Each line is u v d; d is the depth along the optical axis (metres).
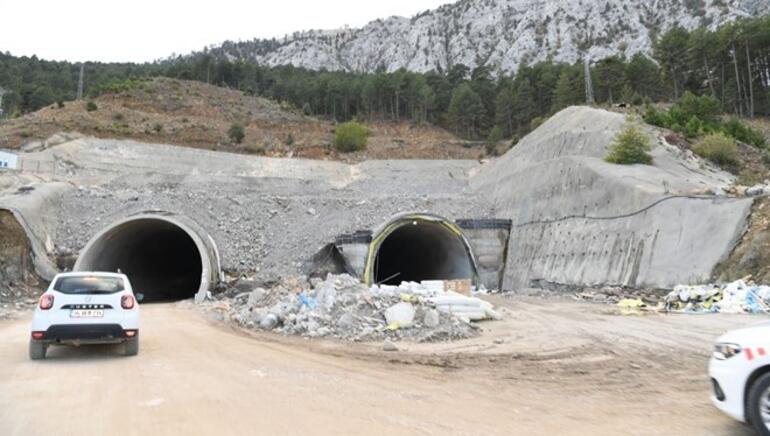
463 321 13.39
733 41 67.25
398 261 41.47
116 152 53.44
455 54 194.12
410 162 63.09
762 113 66.38
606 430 5.07
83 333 8.64
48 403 5.81
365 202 41.28
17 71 113.19
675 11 164.75
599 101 77.56
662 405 6.13
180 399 6.02
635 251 24.23
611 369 8.50
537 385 7.27
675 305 18.20
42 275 25.97
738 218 20.69
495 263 35.47
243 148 65.44
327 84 103.81
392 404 5.99
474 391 6.82
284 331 12.92
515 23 195.25
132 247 31.06
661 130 37.16
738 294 17.09
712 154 34.00
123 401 5.92
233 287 28.33
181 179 47.03
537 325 14.66
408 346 10.97
